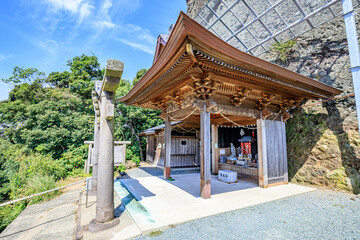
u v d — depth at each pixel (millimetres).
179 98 5414
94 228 2877
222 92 4773
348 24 4500
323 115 6332
